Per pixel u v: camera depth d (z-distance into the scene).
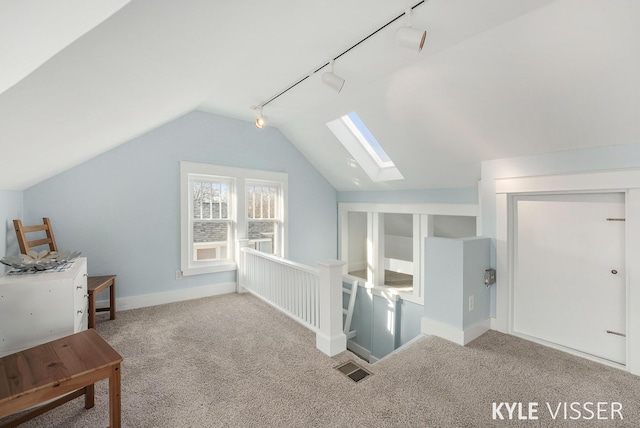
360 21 1.80
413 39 1.68
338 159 4.37
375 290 4.69
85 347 1.51
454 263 2.68
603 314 2.39
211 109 3.68
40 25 0.87
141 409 1.72
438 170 3.48
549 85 2.05
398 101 2.86
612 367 2.25
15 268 2.08
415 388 1.96
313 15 1.72
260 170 4.30
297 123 4.04
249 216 4.30
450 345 2.61
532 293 2.77
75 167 3.09
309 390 1.92
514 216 2.87
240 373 2.11
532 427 1.62
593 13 1.59
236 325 2.95
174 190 3.65
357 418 1.67
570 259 2.55
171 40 1.36
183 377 2.05
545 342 2.66
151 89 1.88
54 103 1.33
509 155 2.78
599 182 2.28
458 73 2.30
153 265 3.54
